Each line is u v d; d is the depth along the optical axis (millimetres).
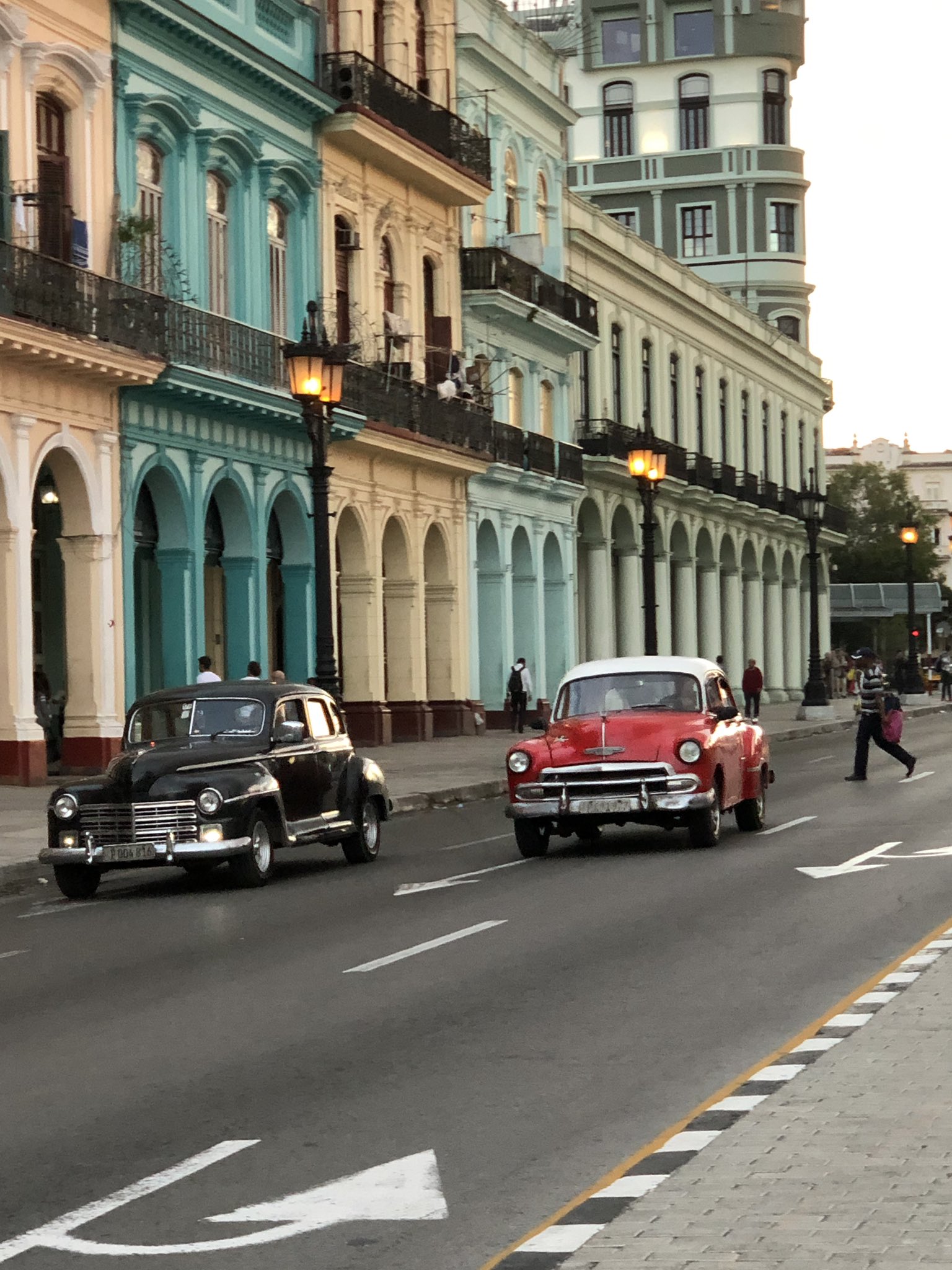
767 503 73125
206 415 33844
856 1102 7879
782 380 78875
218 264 35344
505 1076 9188
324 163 39156
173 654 33250
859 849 19531
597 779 19625
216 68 34750
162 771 17922
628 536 59781
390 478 41906
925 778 30891
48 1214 7055
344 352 26797
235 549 35562
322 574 26766
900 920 14047
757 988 11359
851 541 128000
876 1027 9562
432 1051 9844
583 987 11617
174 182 33531
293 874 19297
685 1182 6742
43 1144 8141
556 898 16125
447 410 43562
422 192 44125
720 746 20250
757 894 15898
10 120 28828
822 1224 6191
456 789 29203
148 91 32562
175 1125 8406
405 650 43312
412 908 15852
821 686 56469
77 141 30641
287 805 18703
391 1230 6707
